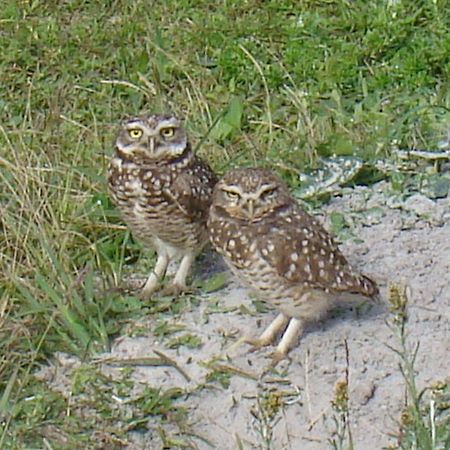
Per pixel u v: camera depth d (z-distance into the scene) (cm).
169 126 1098
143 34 1557
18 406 1010
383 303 1111
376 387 1027
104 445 984
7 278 1114
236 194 1024
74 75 1491
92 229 1196
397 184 1253
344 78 1448
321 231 1055
